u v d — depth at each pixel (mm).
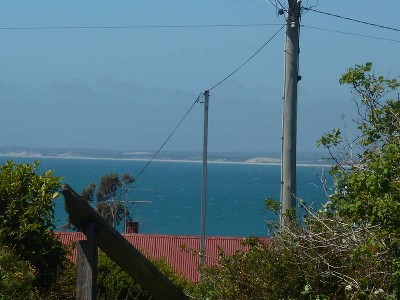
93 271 6641
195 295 12312
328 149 10383
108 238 6789
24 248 13227
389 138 10242
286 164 14234
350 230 10273
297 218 11539
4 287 10992
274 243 11672
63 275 14484
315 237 10852
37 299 11859
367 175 9078
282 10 14547
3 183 13414
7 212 13250
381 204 8750
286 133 14312
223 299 11766
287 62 14430
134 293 19141
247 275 11680
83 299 6625
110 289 18875
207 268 12391
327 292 10898
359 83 10570
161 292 7230
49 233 13625
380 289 9523
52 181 13680
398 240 8938
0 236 13000
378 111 10445
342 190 9969
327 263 10484
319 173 12242
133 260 6953
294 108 14352
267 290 11445
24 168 13766
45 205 13492
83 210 6602
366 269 10016
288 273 11320
